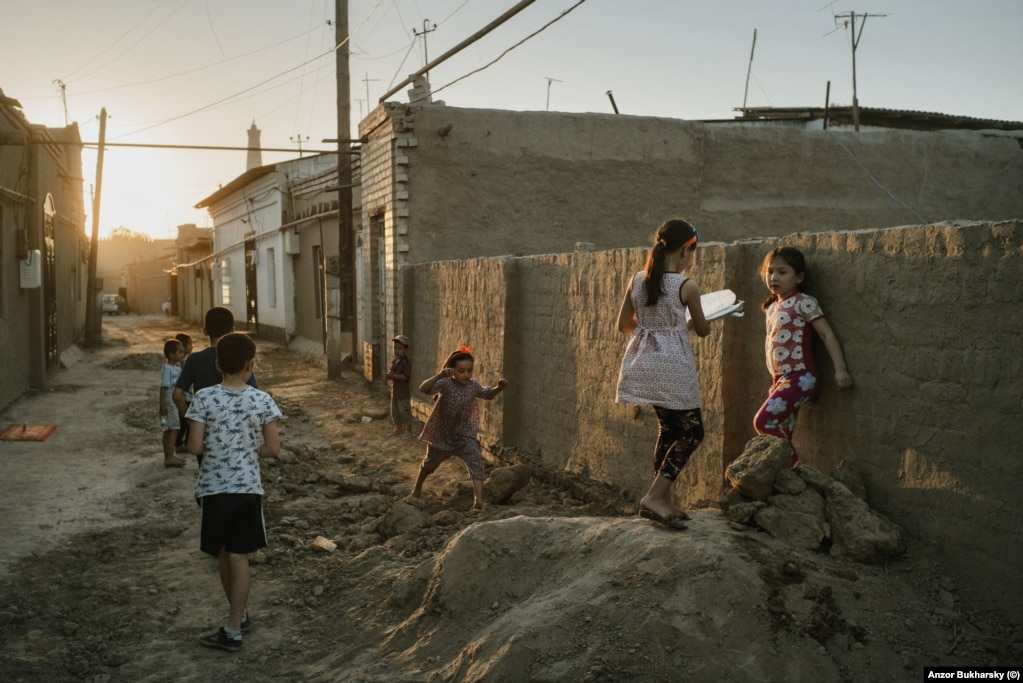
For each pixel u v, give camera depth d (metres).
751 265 5.32
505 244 13.30
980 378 3.74
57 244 18.67
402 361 11.08
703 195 14.45
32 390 14.73
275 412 4.83
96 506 7.58
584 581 4.15
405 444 10.40
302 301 22.20
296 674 4.37
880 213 15.42
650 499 4.40
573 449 7.61
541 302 8.20
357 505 7.43
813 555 4.06
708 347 5.58
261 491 4.75
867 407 4.36
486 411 9.23
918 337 4.05
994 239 3.67
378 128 13.79
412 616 4.64
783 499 4.29
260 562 6.01
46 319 16.34
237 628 4.68
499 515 6.67
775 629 3.62
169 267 51.41
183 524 6.98
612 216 13.87
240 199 27.58
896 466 4.19
